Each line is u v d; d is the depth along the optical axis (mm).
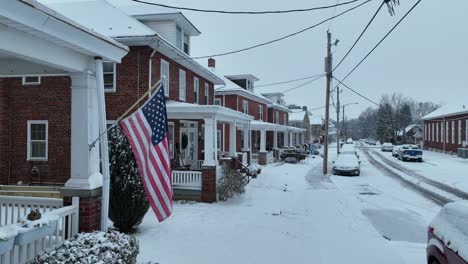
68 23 5691
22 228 5391
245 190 17219
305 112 75188
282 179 22641
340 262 7387
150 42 15797
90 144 6996
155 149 6730
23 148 16688
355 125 152125
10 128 16781
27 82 16672
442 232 4969
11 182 16703
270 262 7301
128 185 8938
